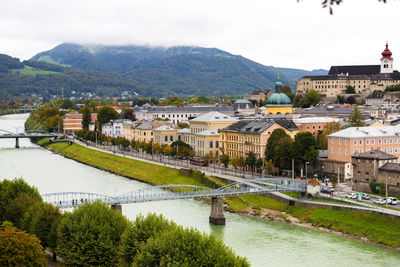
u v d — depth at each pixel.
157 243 101.25
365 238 152.12
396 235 147.00
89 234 115.12
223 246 100.56
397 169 177.38
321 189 189.00
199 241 99.75
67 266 116.50
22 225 133.12
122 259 109.06
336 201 174.75
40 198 151.75
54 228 125.00
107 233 116.19
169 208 186.75
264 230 162.88
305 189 185.12
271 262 131.62
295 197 186.62
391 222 152.12
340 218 164.12
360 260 133.75
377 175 183.62
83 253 114.12
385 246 145.50
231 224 170.25
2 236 107.75
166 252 99.31
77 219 120.50
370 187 185.12
